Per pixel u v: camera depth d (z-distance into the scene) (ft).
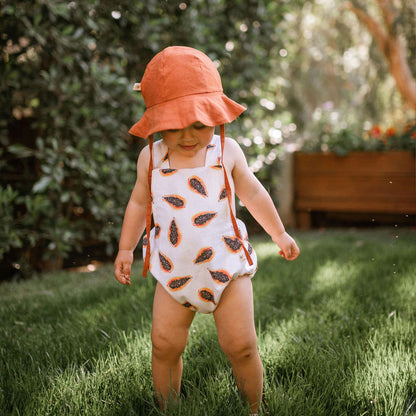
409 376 6.20
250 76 17.99
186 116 5.14
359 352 6.96
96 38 14.66
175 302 5.63
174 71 5.31
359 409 5.71
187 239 5.48
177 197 5.56
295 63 34.24
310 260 14.02
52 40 13.25
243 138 17.93
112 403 5.87
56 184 13.17
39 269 14.97
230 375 6.54
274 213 6.11
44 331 8.47
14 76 12.98
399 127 24.84
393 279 11.18
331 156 21.06
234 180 6.04
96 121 14.61
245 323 5.56
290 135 23.80
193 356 7.23
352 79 39.34
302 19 32.09
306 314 8.97
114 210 14.64
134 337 7.97
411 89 29.55
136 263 14.48
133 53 15.26
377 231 20.27
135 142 17.01
